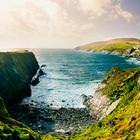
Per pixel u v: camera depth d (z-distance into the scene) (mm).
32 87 99875
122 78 71750
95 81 116125
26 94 85562
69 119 61250
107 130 43844
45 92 90875
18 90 80250
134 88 61250
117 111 54000
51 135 48938
